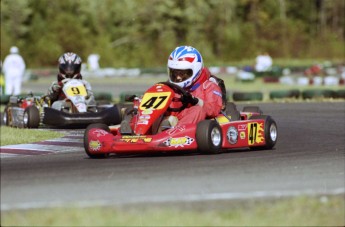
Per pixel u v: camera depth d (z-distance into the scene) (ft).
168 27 632.79
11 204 62.44
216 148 91.35
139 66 586.45
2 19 578.25
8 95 219.41
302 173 77.00
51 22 588.50
